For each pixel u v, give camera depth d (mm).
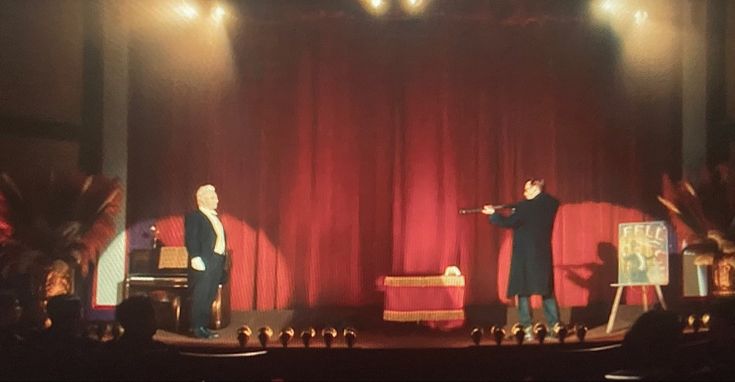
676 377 4715
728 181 10789
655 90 11695
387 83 11539
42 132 11047
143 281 10406
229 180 11430
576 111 11617
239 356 6020
